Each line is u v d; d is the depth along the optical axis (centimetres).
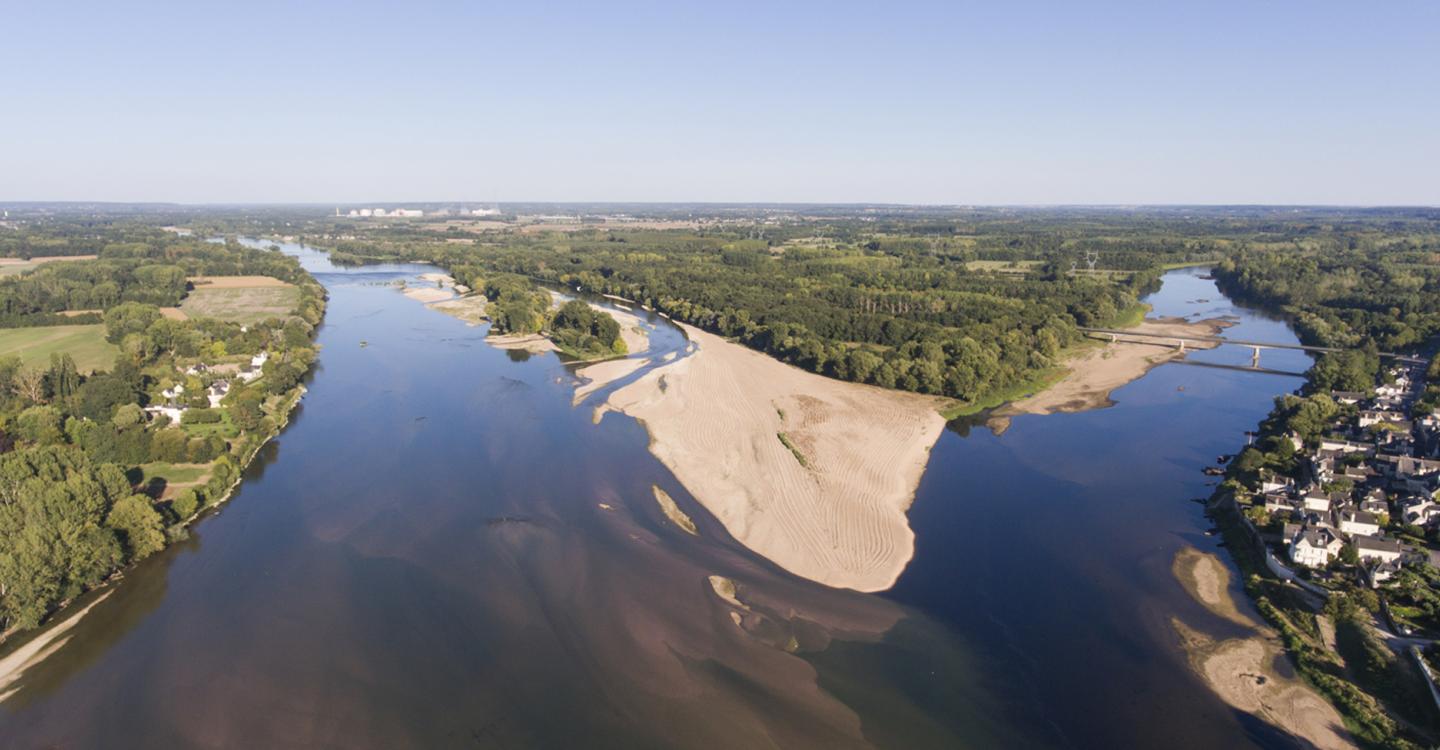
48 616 9181
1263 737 7312
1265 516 10925
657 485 12669
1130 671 8262
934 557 10512
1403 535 10412
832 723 7500
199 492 12075
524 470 13262
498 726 7431
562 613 9119
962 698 7856
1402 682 7706
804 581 9850
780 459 13512
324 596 9538
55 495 9581
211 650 8562
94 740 7325
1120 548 10844
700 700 7756
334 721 7506
